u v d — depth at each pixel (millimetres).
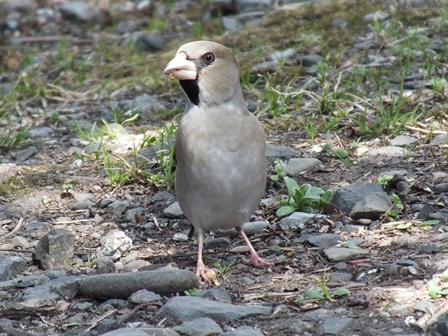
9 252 9641
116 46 18594
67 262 9203
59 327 7605
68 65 17391
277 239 9445
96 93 15766
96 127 13758
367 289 7707
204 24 18875
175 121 13609
